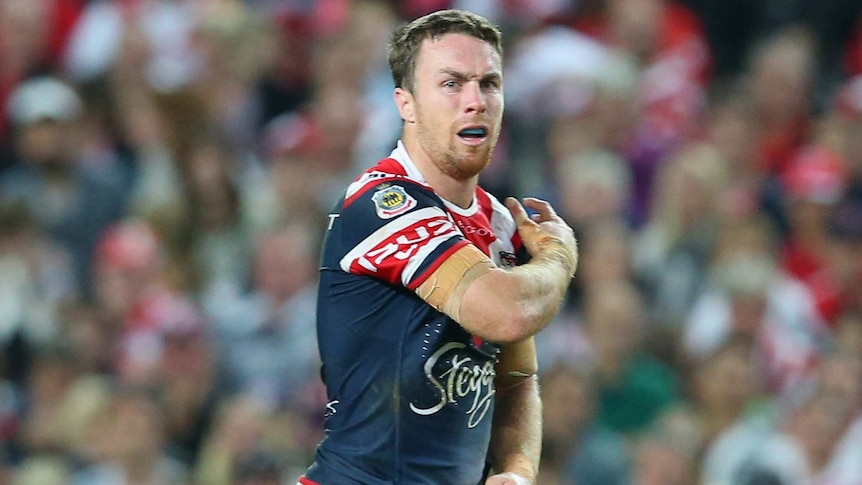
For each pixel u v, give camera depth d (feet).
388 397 47.39
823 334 112.98
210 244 112.37
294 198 111.96
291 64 132.77
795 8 145.89
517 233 50.21
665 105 130.62
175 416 98.27
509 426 51.57
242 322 105.50
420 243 46.26
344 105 117.60
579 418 98.94
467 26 47.91
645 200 121.60
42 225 113.19
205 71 122.83
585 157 115.96
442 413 47.50
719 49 147.13
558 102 121.80
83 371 103.14
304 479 48.91
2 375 104.73
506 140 120.67
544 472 96.84
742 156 127.44
